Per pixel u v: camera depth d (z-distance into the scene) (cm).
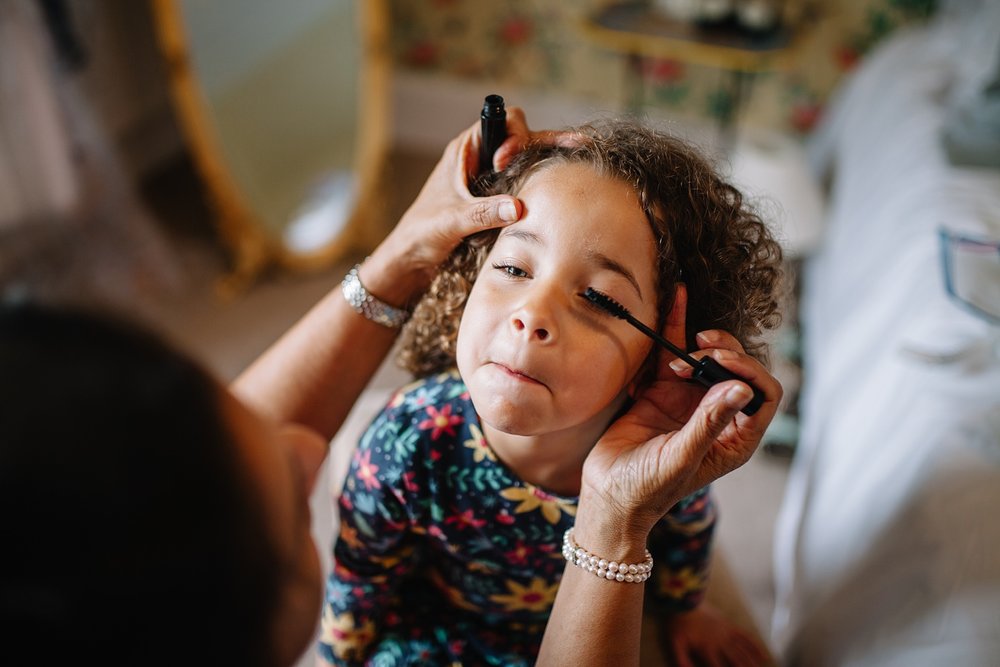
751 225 67
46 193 196
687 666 82
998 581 74
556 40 269
